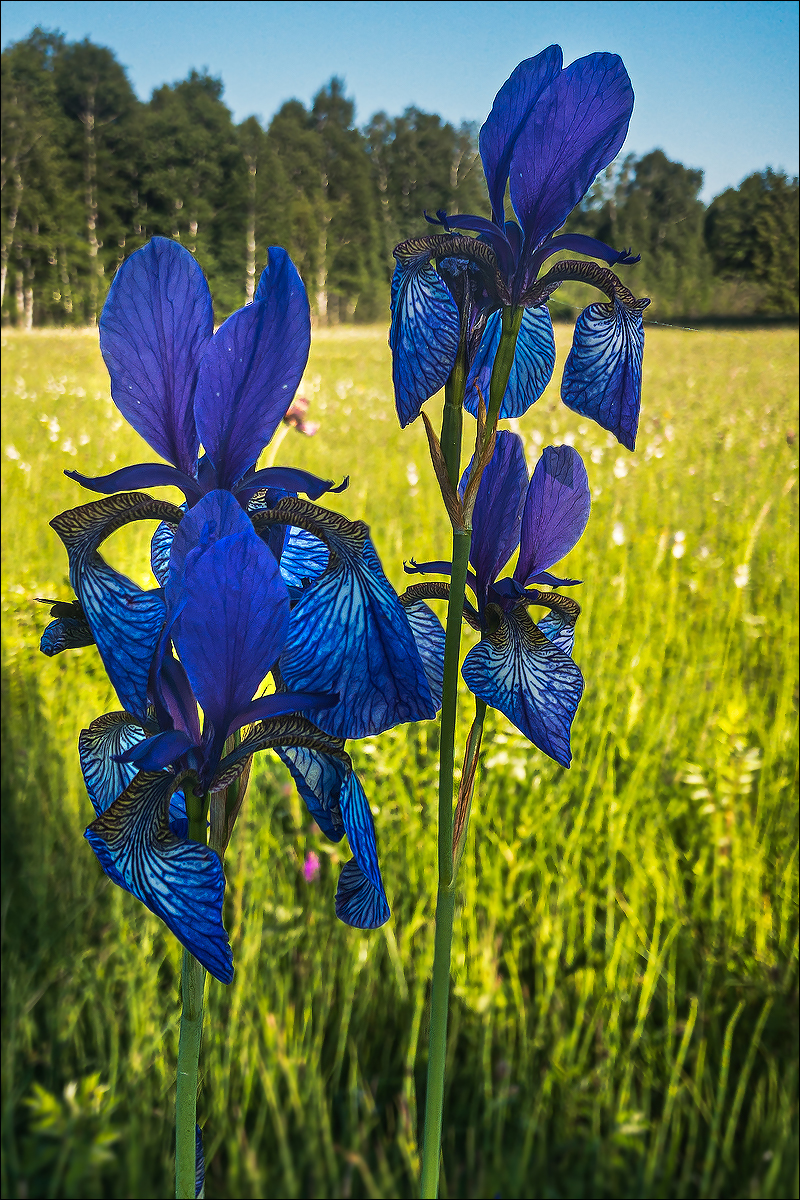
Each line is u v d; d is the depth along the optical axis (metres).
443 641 0.37
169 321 0.29
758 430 2.88
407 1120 0.64
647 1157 0.65
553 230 0.33
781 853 0.88
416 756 0.95
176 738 0.27
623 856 0.87
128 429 2.52
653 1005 0.77
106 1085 0.68
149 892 0.26
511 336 0.33
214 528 0.27
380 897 0.30
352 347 6.76
